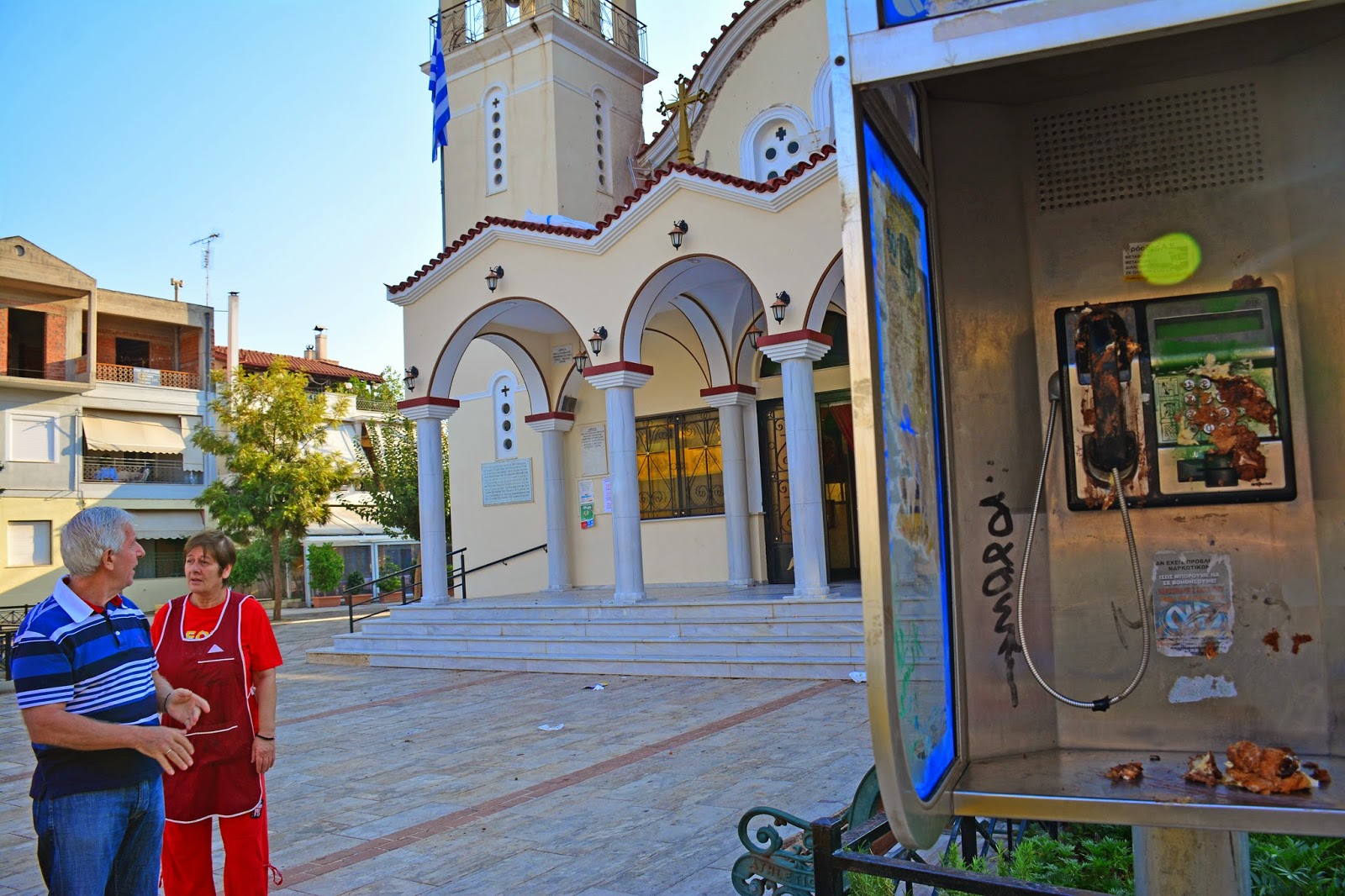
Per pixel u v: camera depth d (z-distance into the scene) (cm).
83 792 365
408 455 3247
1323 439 344
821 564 1269
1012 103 380
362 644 1598
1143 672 332
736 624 1255
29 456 3319
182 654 435
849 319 259
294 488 2894
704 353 1733
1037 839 460
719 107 1825
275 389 2914
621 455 1413
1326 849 424
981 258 375
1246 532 355
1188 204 366
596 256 1436
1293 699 346
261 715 446
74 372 3428
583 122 2108
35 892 579
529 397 1864
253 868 439
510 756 853
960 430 366
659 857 562
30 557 3294
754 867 344
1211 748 351
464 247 1537
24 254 3288
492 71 2122
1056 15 248
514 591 1970
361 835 647
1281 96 353
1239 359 357
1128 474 363
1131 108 372
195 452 3719
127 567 388
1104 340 367
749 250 1303
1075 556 369
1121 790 303
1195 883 310
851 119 261
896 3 260
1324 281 343
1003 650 361
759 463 1695
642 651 1294
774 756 779
